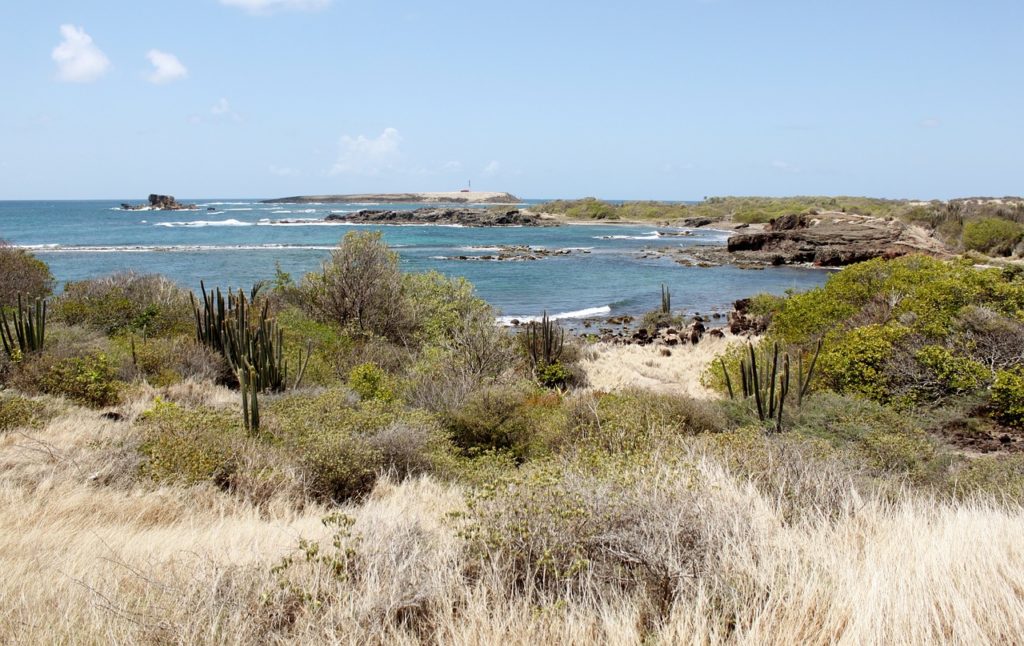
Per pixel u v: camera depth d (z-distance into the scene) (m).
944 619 2.80
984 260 56.16
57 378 11.06
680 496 3.84
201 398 12.21
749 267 60.72
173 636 2.78
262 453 7.62
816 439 7.27
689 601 3.03
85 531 4.77
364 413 9.66
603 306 39.69
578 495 3.82
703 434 8.52
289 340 17.08
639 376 20.69
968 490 6.49
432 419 10.55
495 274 52.53
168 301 19.53
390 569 3.36
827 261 62.03
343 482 7.36
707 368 18.94
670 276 53.81
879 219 70.94
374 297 21.11
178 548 4.34
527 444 10.19
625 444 7.88
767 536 3.71
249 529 5.11
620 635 2.73
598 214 147.12
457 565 3.57
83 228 99.06
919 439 8.71
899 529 4.05
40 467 6.62
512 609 2.94
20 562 3.78
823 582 3.09
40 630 2.81
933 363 11.75
